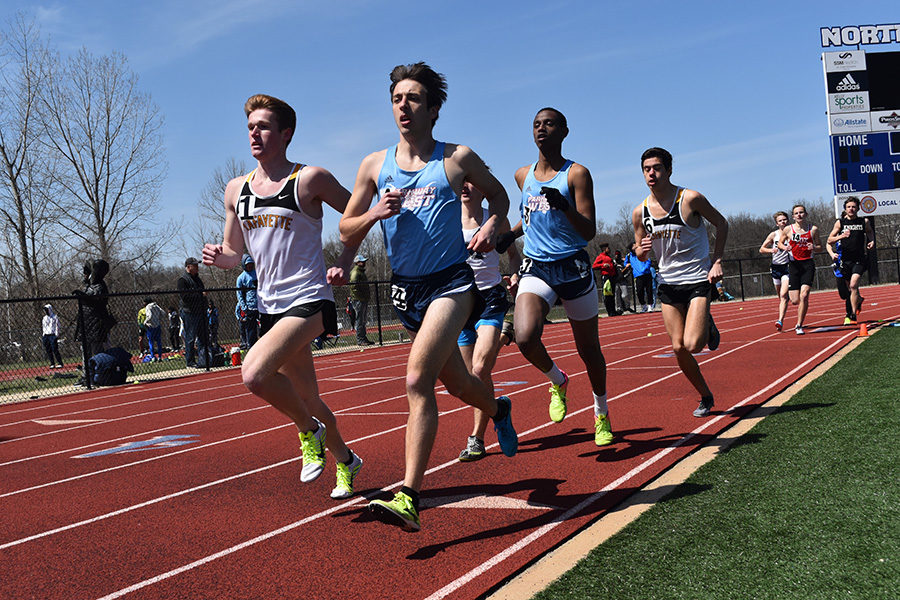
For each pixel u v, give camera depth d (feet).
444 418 20.66
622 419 18.47
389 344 56.80
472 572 9.11
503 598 8.27
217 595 9.03
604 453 14.97
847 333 34.19
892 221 110.32
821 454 12.82
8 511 14.01
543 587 8.41
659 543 9.34
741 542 9.11
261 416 24.54
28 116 88.84
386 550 10.26
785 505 10.34
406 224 10.93
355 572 9.48
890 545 8.62
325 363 44.11
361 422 21.40
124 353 40.86
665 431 16.49
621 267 77.66
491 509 11.79
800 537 9.10
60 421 27.63
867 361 23.31
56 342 45.75
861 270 38.19
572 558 9.26
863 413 15.71
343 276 11.61
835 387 19.26
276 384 11.78
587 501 11.69
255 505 13.15
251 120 12.37
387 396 27.02
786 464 12.42
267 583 9.30
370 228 10.94
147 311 57.16
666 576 8.29
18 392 39.83
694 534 9.54
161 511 13.15
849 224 38.32
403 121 10.81
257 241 12.50
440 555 9.86
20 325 47.91
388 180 11.10
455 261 10.98
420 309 11.00
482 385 12.35
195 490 14.56
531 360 14.96
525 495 12.43
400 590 8.75
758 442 14.23
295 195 12.26
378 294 57.16
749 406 18.13
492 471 14.29
